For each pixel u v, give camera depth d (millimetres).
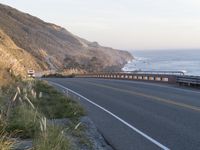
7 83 17500
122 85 34250
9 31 172500
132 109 17375
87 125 13125
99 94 25266
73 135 10930
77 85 34750
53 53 193500
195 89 27531
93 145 10141
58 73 74438
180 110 16641
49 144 7703
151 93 25250
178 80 32469
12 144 7371
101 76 62688
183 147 9922
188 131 11984
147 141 10688
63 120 13398
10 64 22656
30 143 8539
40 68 117562
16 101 12344
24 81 22125
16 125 9297
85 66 155625
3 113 10258
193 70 164250
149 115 15406
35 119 10055
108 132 12023
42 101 16594
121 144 10367
